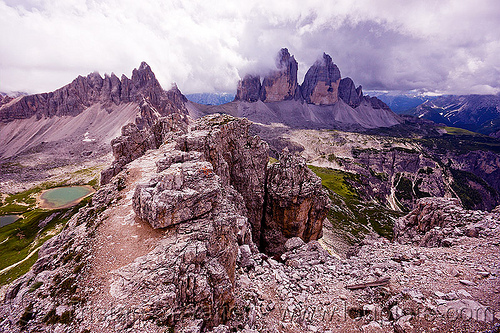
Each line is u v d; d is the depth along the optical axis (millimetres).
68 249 21953
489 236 27781
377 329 17484
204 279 17344
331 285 26078
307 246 39188
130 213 25766
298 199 58750
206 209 22750
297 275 29094
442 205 37000
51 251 23578
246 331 18344
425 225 37969
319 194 61969
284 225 61312
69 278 18391
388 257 30016
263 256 34312
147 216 22359
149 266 18328
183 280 17109
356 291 23484
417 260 26438
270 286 26422
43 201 184625
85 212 28875
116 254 20141
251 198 60375
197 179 24188
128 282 17406
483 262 23000
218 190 23891
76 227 26016
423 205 40594
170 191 22047
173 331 14734
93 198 31609
